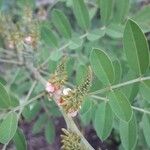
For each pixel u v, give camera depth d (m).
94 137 0.31
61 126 0.34
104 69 0.15
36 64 0.22
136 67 0.15
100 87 0.16
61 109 0.16
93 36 0.20
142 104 0.19
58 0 0.26
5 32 0.21
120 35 0.20
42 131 0.35
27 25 0.21
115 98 0.15
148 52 0.14
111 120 0.16
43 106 0.27
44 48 0.23
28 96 0.19
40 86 0.21
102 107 0.16
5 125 0.16
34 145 0.35
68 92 0.15
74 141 0.14
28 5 0.22
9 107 0.16
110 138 0.31
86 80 0.15
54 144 0.34
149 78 0.15
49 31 0.22
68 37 0.22
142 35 0.14
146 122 0.17
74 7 0.20
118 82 0.15
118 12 0.20
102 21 0.20
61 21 0.21
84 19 0.20
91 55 0.15
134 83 0.15
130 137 0.16
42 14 0.25
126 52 0.14
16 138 0.17
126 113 0.14
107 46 0.30
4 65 0.34
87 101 0.17
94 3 0.23
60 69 0.16
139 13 0.20
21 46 0.21
